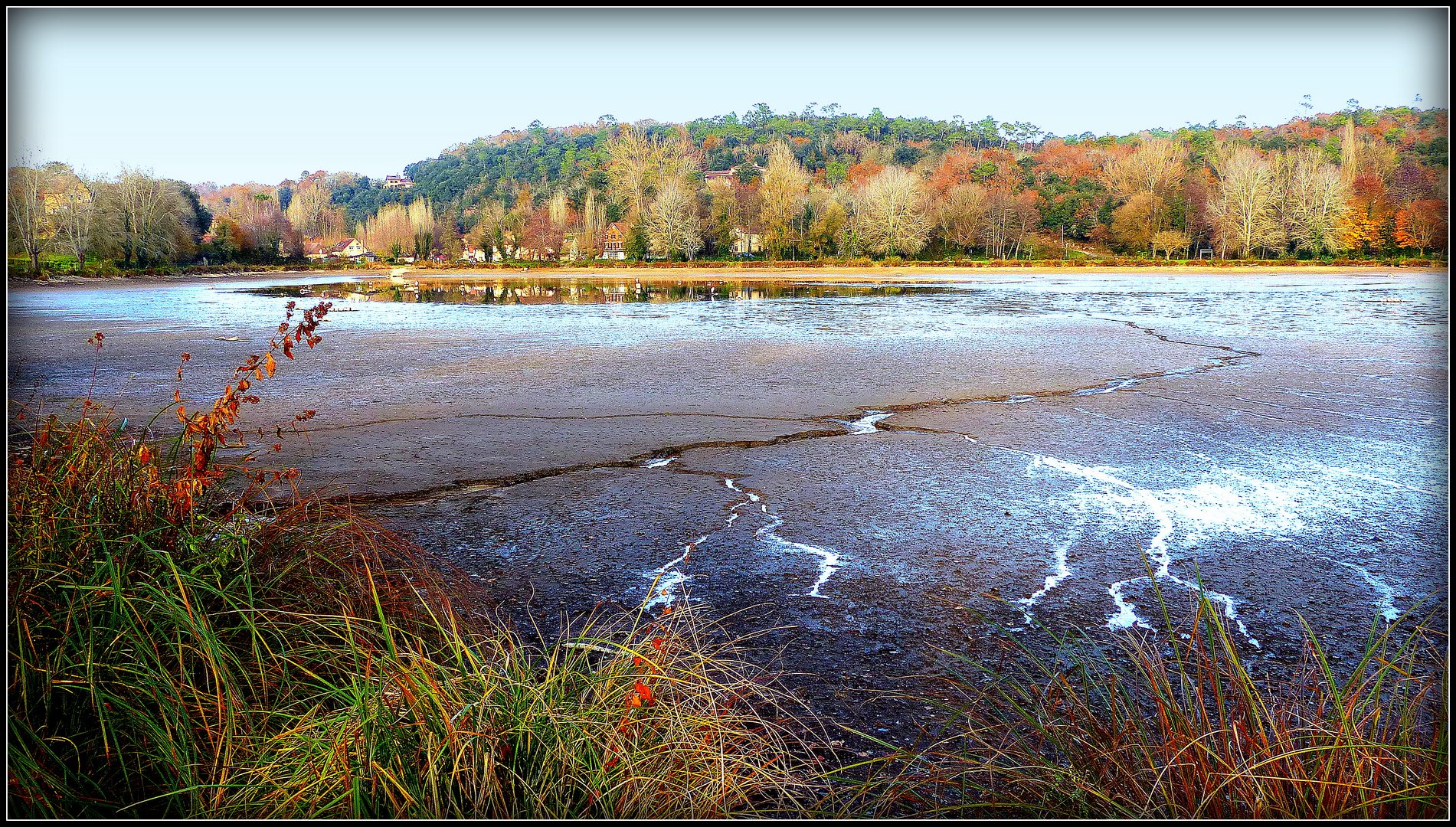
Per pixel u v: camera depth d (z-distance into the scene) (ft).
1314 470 17.13
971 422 21.98
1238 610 10.61
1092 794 6.38
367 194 598.75
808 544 12.98
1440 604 10.64
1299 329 47.14
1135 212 256.73
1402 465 17.54
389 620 8.42
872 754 7.53
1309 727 6.83
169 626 7.24
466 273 211.20
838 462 17.94
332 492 15.52
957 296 86.74
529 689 6.92
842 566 12.11
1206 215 239.50
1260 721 6.68
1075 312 63.10
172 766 6.40
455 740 6.23
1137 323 52.03
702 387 27.55
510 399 25.57
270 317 63.67
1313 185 211.41
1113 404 24.31
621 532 13.52
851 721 8.11
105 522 8.10
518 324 54.65
